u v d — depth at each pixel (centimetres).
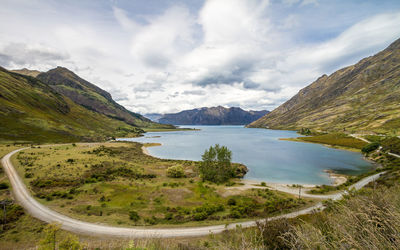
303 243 530
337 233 495
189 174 7181
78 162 7494
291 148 13700
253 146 14838
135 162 8906
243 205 4038
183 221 3216
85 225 2970
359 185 5066
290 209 3603
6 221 2970
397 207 496
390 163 7781
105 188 4875
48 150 9862
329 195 4741
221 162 6862
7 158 7600
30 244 2389
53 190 4612
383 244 392
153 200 4319
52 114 19538
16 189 4584
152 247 980
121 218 3294
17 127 13262
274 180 6544
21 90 19600
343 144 14012
